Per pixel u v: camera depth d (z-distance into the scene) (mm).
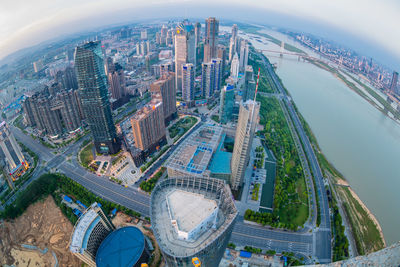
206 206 175625
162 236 158625
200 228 162625
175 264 150750
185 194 184625
